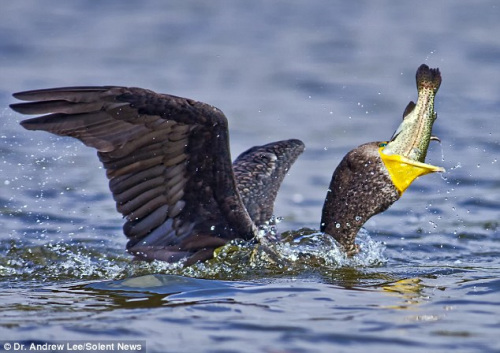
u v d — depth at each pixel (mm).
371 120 21844
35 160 17906
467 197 16109
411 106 11320
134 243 10375
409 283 10281
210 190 10156
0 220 14016
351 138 20422
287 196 16547
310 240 11672
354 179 11469
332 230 11641
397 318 8695
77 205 15203
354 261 11539
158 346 7801
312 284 10188
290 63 27203
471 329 8344
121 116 9625
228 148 9789
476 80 25250
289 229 14117
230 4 35625
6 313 8875
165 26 31656
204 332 8203
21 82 23688
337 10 34812
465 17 33250
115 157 9773
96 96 9570
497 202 15781
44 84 23562
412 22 32656
